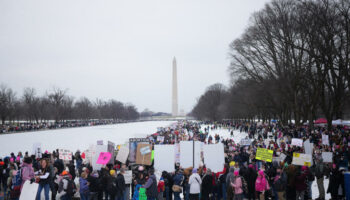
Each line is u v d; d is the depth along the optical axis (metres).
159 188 12.52
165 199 13.48
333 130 37.53
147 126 112.75
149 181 11.67
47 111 109.81
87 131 78.12
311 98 39.44
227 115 118.56
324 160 17.16
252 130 46.22
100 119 160.62
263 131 45.03
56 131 78.75
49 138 54.78
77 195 13.24
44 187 11.93
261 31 43.62
